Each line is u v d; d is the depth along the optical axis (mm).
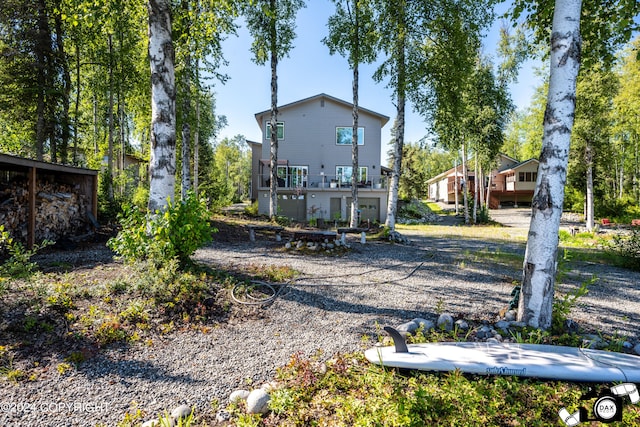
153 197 5328
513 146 38938
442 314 3914
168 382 2627
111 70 12648
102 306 3631
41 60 10469
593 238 13250
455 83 10320
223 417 2248
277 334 3520
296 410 2287
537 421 2160
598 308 4590
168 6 5500
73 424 2141
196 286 4293
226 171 51906
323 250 8375
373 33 10477
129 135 21906
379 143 21781
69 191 8602
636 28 4430
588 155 17016
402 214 24266
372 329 3691
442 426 2068
